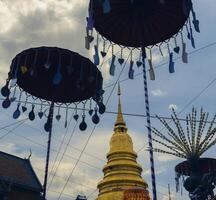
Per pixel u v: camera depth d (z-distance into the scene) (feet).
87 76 77.71
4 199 119.96
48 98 83.56
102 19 64.34
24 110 78.54
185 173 80.59
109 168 104.99
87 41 59.52
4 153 140.56
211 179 63.00
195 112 75.05
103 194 98.73
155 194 49.65
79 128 80.02
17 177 129.18
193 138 73.87
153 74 67.05
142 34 66.95
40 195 129.29
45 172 77.97
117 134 114.21
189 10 60.85
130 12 64.23
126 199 72.23
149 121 54.95
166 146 74.79
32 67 72.38
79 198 122.93
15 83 70.49
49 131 82.38
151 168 51.19
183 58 62.85
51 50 72.43
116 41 68.39
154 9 64.03
